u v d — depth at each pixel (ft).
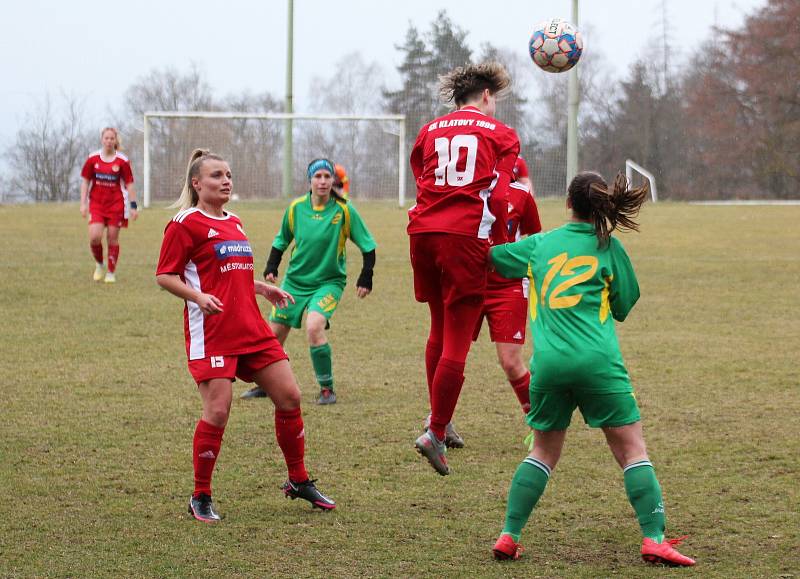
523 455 51.85
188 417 58.54
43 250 143.54
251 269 43.57
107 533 40.06
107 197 114.93
